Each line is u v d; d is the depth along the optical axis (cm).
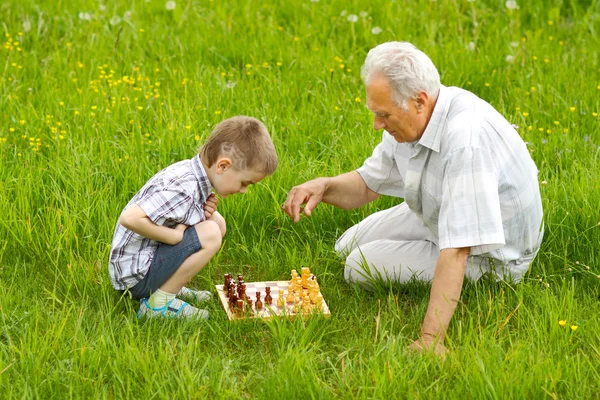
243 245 571
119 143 656
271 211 595
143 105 734
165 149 643
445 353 438
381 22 923
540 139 683
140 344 448
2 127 685
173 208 463
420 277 524
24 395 399
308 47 890
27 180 590
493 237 449
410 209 537
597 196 580
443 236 455
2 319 460
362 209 601
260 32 884
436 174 479
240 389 425
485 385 412
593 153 662
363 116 718
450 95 473
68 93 749
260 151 467
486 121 468
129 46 863
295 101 758
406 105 454
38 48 847
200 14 939
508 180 473
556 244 562
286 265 557
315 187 538
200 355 448
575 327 454
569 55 857
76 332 439
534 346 454
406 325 481
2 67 793
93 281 514
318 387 412
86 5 941
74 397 410
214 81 780
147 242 482
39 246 543
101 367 431
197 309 490
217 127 473
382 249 529
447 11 951
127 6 951
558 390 423
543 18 961
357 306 512
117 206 577
